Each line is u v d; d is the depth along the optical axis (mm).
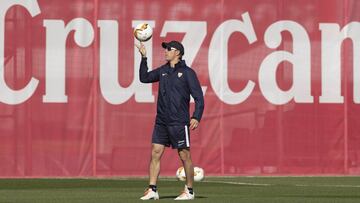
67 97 57406
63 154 57469
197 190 47281
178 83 39031
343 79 59500
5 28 56906
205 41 58438
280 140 59000
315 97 59250
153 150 39656
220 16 58594
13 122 57062
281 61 59031
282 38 59031
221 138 58469
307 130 59250
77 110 57562
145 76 39594
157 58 57969
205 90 58375
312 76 59188
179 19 58219
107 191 46844
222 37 58594
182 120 39094
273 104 58938
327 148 59500
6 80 56938
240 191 46562
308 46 59188
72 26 57500
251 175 58781
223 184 51875
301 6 59250
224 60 58594
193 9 58375
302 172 59250
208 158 58438
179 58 39469
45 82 57250
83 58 57562
